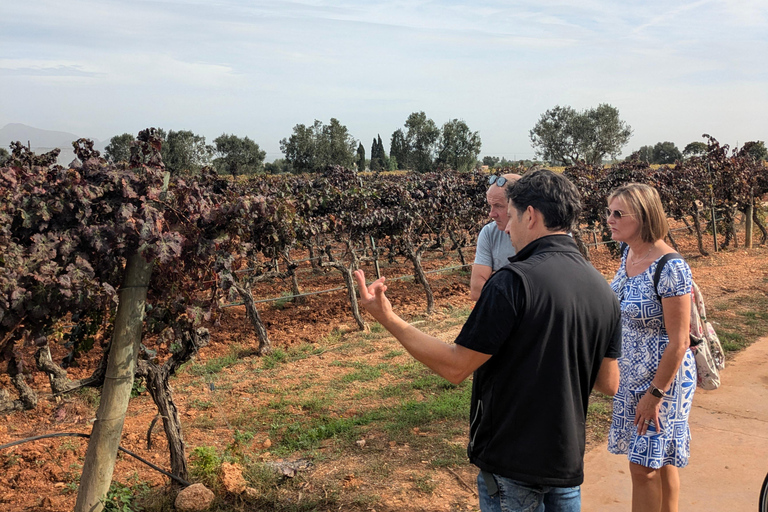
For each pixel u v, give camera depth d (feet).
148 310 11.19
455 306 34.01
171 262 10.55
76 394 19.15
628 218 9.31
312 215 30.19
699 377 9.75
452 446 14.48
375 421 16.55
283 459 14.08
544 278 6.41
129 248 9.82
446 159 240.73
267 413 17.63
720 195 50.14
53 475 13.62
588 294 6.69
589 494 12.25
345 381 20.67
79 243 9.39
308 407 18.07
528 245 6.89
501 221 10.96
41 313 8.80
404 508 11.71
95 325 11.05
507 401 6.56
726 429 15.29
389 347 25.25
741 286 34.06
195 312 10.94
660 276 8.89
